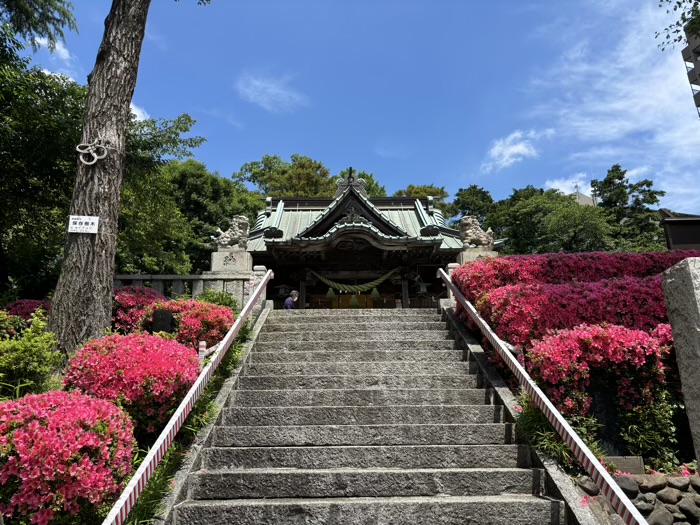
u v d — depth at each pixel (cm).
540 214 2792
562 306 584
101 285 627
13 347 468
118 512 271
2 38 942
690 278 262
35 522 279
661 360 486
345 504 375
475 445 461
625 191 3197
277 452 453
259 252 1349
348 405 568
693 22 948
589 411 463
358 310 926
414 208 1720
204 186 2608
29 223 1159
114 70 695
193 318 679
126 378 421
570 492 380
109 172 662
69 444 293
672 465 439
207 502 389
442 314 882
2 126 885
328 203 1745
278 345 736
